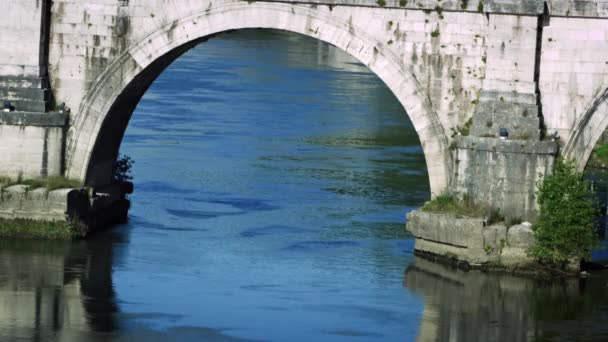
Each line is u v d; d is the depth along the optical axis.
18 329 55.47
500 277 64.62
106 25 67.81
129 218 75.38
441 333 56.94
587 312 60.47
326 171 91.94
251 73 152.12
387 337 56.16
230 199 81.50
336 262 67.19
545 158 64.94
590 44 64.94
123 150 96.19
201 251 68.69
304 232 73.44
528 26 64.50
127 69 68.00
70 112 68.56
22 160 68.19
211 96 129.75
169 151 97.00
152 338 55.06
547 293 62.91
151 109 118.19
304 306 59.81
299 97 133.38
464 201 65.88
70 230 67.75
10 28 67.50
